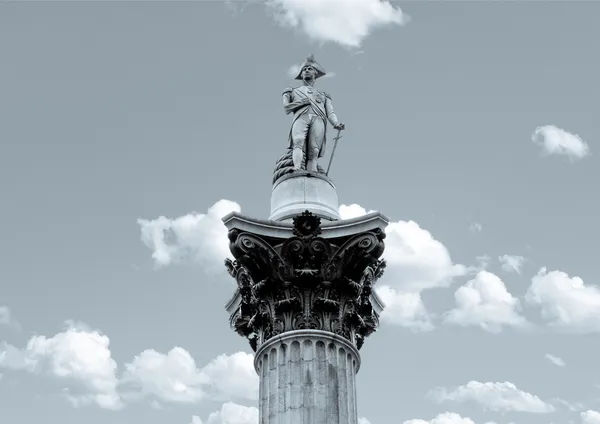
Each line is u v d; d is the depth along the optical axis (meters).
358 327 27.39
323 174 29.44
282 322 26.58
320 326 26.44
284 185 29.05
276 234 26.94
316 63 31.70
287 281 26.69
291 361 25.84
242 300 28.02
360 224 26.89
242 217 26.95
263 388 26.12
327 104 30.69
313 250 26.70
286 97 30.61
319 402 25.27
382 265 28.86
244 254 26.81
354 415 25.86
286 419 25.11
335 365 25.98
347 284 26.88
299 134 29.73
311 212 27.91
